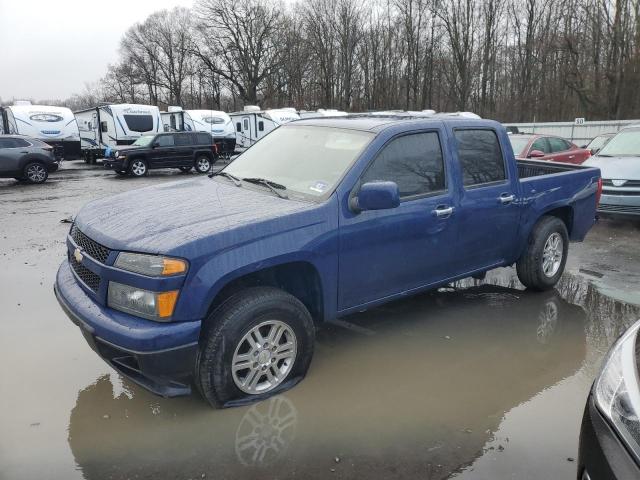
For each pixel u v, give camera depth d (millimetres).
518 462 2893
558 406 3461
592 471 2090
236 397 3361
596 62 36000
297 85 57531
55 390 3586
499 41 45188
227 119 28297
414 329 4672
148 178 19094
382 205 3488
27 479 2713
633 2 33562
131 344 2891
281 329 3439
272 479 2729
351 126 4180
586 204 5809
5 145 16734
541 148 12305
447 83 48844
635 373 2186
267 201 3660
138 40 74938
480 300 5410
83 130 26625
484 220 4621
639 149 9383
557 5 41312
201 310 3016
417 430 3168
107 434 3092
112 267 3062
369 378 3785
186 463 2840
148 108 24500
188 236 3055
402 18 49938
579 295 5582
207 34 60562
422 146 4203
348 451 2961
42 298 5418
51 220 10016
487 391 3635
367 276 3857
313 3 54250
